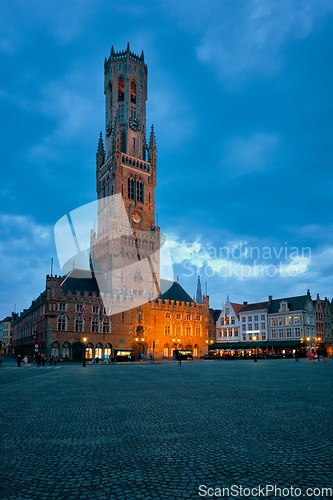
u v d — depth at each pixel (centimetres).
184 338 11331
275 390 2438
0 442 1166
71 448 1095
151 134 13025
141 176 12369
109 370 5106
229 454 1025
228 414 1585
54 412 1672
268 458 989
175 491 793
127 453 1042
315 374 3869
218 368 5303
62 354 8725
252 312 11981
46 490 804
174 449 1073
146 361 9250
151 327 10562
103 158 13150
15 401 2027
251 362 7462
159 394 2281
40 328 9412
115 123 12194
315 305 11694
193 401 1967
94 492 792
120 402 1959
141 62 13412
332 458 987
